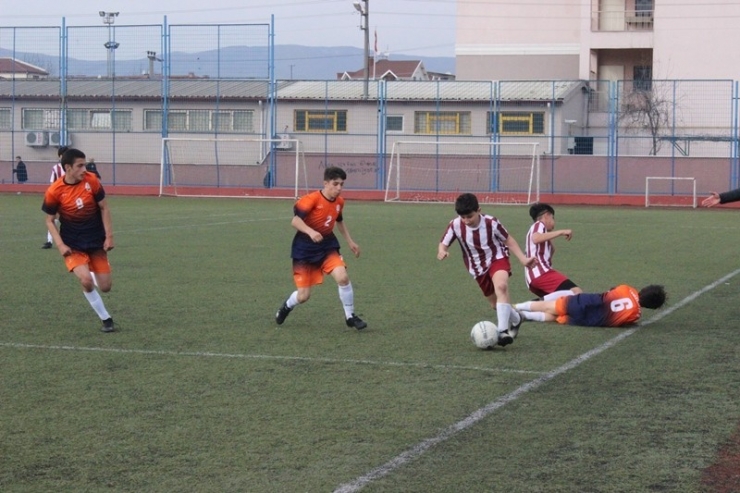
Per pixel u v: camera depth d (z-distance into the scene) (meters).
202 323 9.59
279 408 6.23
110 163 41.62
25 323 9.56
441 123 44.06
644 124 43.44
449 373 7.26
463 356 7.92
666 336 8.80
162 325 9.47
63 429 5.75
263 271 14.02
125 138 43.22
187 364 7.63
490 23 54.38
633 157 38.34
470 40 54.81
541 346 8.34
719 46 47.72
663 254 16.72
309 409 6.20
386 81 41.72
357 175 40.94
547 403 6.31
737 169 36.94
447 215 28.02
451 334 8.98
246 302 11.01
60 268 14.26
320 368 7.47
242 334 8.98
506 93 44.16
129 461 5.13
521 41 54.06
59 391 6.71
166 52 39.94
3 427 5.79
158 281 12.83
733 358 7.80
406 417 5.98
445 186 40.44
